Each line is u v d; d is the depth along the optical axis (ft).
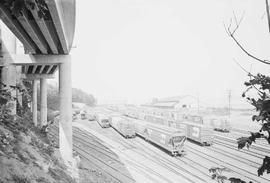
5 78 65.10
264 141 114.93
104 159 84.79
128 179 66.03
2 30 67.05
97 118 198.59
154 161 85.71
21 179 29.55
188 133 124.26
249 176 69.62
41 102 115.34
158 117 160.76
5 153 33.86
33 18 46.47
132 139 129.29
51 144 70.74
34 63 68.59
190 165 81.20
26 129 58.18
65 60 70.44
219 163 83.61
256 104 8.64
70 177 49.14
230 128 152.97
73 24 57.36
